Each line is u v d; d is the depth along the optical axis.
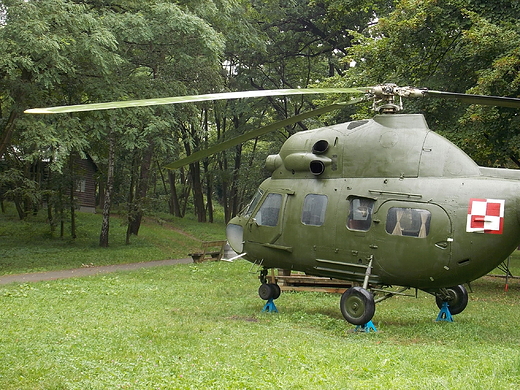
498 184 8.88
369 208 9.78
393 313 11.77
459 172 9.22
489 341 8.84
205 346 7.95
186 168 54.97
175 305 12.38
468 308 12.85
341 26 31.72
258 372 6.41
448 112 17.88
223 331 9.17
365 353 7.41
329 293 14.45
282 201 11.12
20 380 6.13
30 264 21.48
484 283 18.48
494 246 8.75
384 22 17.84
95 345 7.94
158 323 9.84
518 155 17.73
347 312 9.60
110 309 11.55
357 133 10.28
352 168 10.20
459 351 7.67
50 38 18.19
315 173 10.56
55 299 12.84
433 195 9.17
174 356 7.29
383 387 5.67
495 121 16.30
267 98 38.34
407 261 9.27
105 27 20.55
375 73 19.03
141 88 22.42
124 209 29.38
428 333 9.32
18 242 26.88
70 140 19.89
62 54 19.03
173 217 45.88
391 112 10.27
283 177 11.40
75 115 22.03
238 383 5.85
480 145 16.59
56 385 5.93
